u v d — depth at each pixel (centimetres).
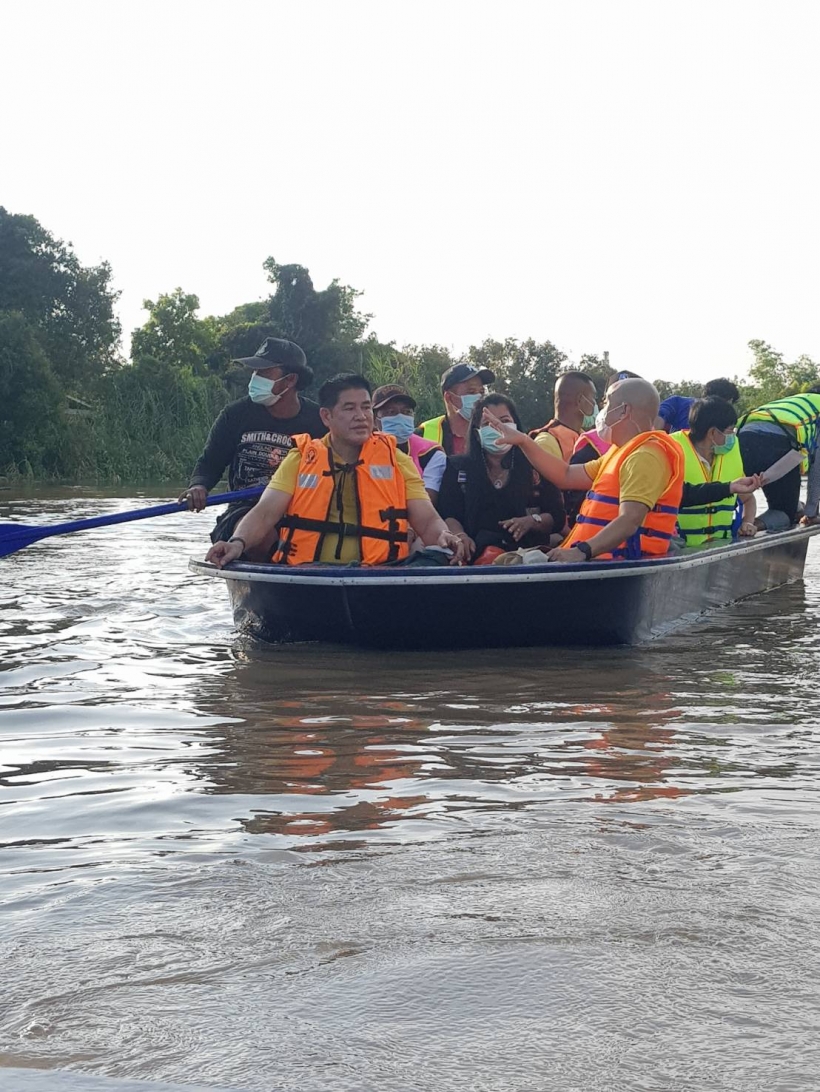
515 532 614
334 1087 160
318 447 584
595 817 285
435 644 550
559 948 204
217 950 207
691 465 682
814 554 1058
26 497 2169
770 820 280
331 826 281
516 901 227
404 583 532
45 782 328
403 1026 177
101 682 474
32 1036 176
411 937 210
